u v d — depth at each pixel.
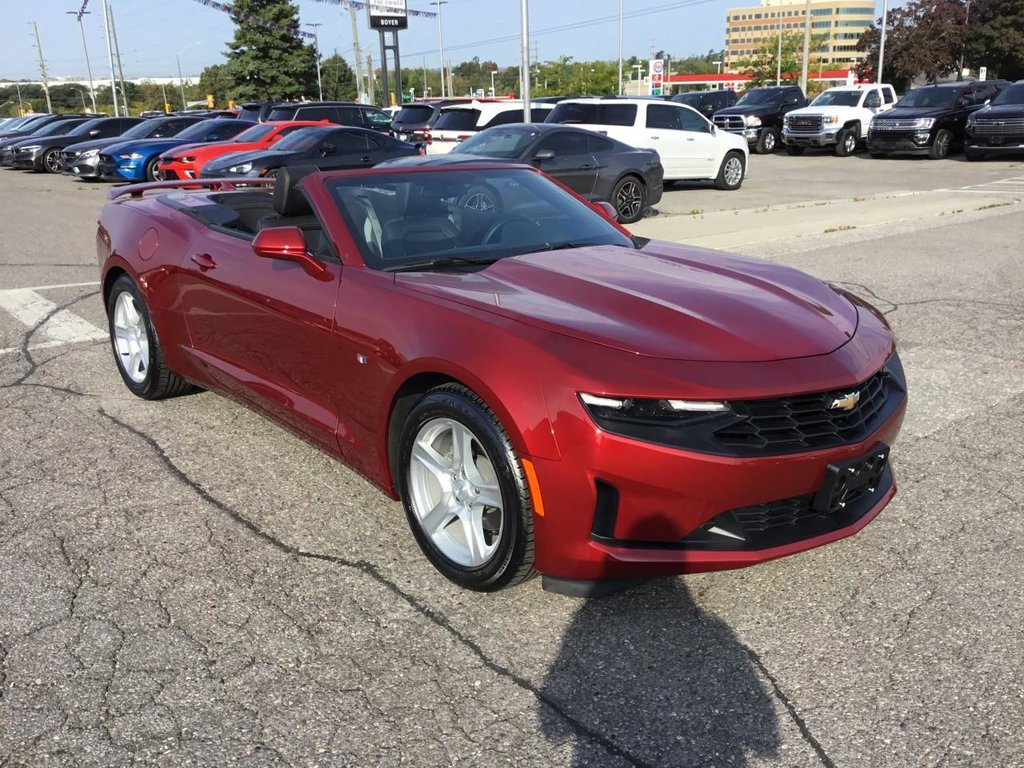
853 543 3.45
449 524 3.21
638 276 3.42
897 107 24.38
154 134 22.70
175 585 3.17
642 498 2.64
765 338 2.93
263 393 4.01
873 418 3.01
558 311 2.98
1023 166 20.91
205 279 4.27
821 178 19.48
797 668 2.69
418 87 118.94
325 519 3.69
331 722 2.46
